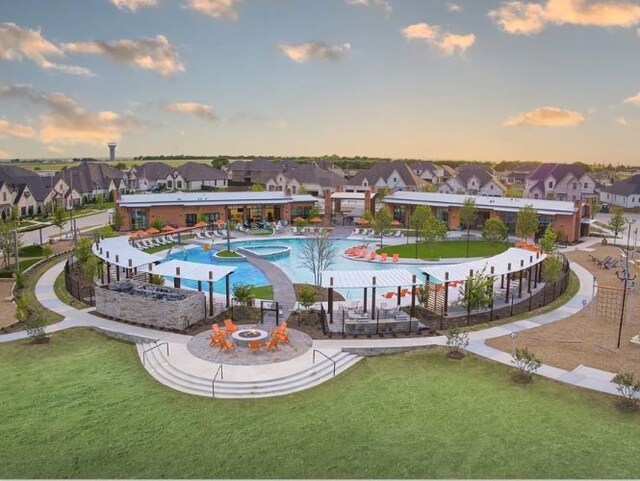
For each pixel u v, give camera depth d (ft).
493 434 63.72
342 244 223.10
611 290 136.26
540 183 405.18
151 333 103.40
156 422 68.54
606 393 76.59
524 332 105.50
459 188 417.69
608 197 416.26
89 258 146.00
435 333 104.06
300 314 114.93
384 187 367.45
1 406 73.10
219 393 77.66
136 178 478.18
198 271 118.01
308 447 61.72
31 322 110.32
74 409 72.23
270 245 222.89
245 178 503.20
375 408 71.97
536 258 139.74
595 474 54.95
